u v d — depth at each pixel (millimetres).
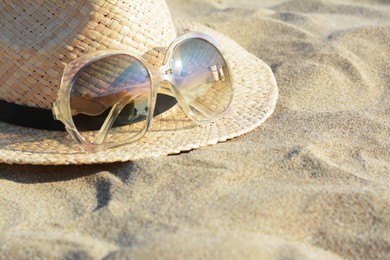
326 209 633
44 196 676
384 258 602
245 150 708
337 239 613
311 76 844
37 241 615
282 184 663
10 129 721
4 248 610
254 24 978
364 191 646
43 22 705
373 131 745
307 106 800
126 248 597
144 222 630
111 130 704
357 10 1042
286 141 725
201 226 618
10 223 646
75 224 639
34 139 710
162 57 728
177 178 672
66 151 697
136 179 676
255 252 588
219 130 731
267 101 772
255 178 673
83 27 698
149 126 710
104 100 695
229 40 891
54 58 698
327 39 932
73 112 688
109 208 648
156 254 585
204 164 688
